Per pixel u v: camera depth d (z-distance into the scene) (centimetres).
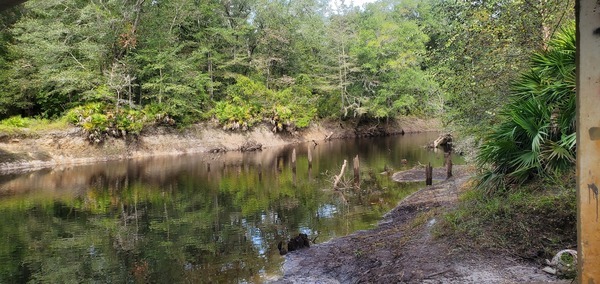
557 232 493
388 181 1517
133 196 1365
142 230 959
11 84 2223
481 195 696
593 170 162
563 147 604
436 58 1023
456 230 577
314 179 1641
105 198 1335
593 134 161
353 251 672
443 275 466
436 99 2652
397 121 4059
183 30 3066
